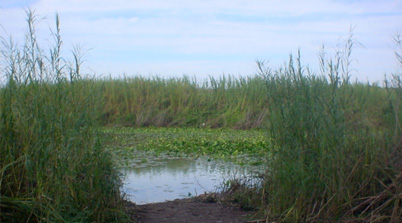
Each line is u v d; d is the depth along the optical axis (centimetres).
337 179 505
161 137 1484
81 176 508
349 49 566
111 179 530
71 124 505
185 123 1923
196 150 1179
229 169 914
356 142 530
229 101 1988
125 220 517
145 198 684
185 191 727
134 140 1387
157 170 908
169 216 564
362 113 541
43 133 477
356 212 517
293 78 567
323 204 509
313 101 536
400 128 528
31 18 571
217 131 1728
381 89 555
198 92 2092
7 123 477
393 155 522
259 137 1432
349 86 555
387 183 525
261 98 1884
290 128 541
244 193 614
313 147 523
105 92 1930
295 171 512
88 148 507
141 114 1916
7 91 493
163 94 2041
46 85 517
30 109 492
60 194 469
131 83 2062
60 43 534
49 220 452
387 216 486
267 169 574
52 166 468
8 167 471
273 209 531
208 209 597
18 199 452
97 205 488
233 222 538
